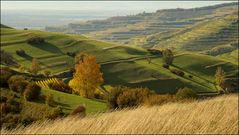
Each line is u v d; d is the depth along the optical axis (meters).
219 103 13.18
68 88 92.88
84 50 165.50
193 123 8.34
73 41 171.75
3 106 33.06
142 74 138.25
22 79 66.69
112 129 7.52
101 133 7.40
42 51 157.25
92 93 92.75
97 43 174.25
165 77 136.00
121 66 144.12
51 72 132.62
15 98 59.94
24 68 111.75
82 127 7.75
